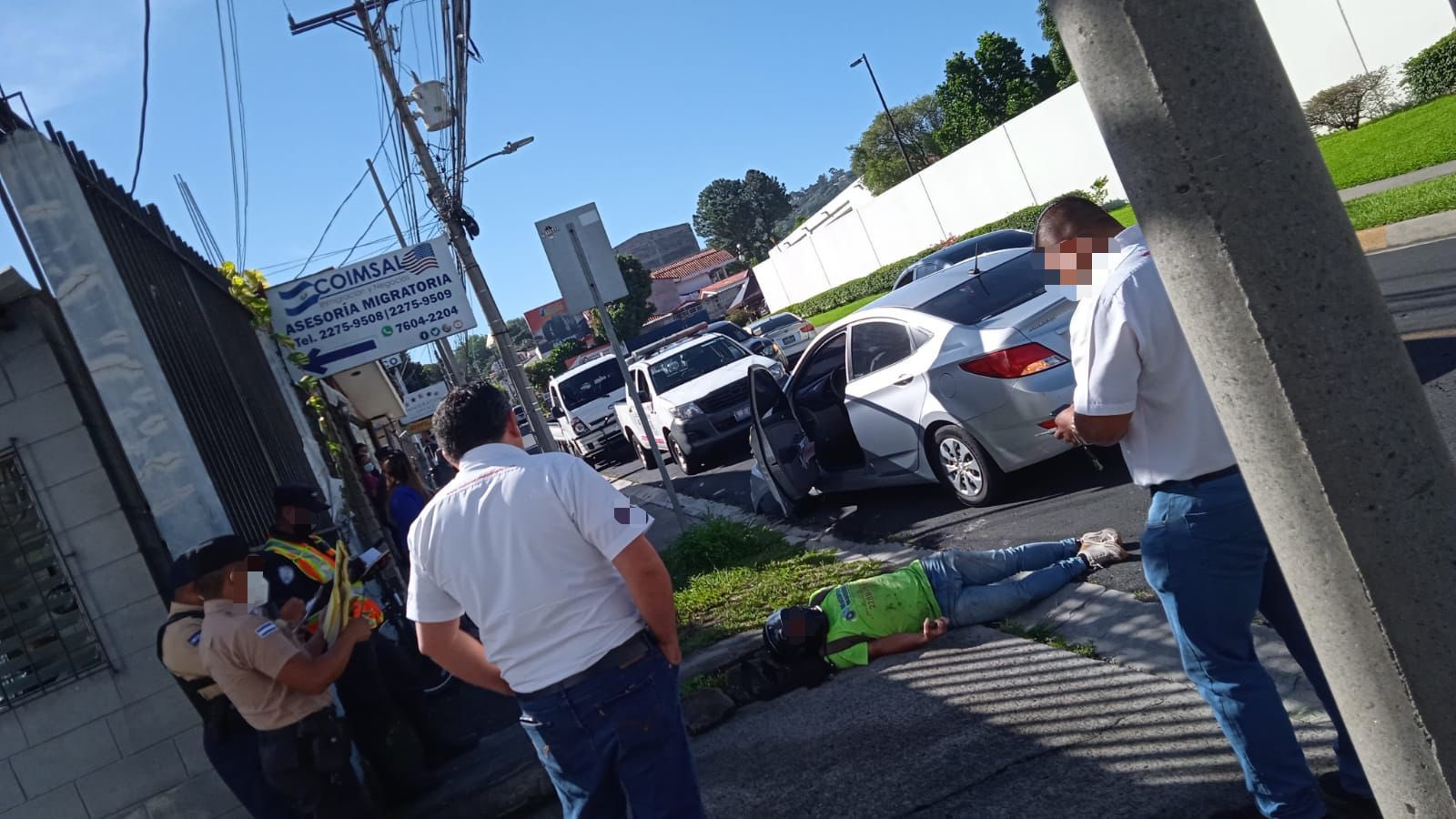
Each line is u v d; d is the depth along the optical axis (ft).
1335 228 5.77
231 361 24.82
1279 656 13.23
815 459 29.07
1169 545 9.36
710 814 13.96
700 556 27.12
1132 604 16.19
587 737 9.34
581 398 70.95
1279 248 5.73
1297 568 6.21
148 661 16.42
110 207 19.40
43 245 16.26
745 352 54.24
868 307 27.35
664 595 9.31
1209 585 9.25
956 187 125.39
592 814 9.65
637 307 230.68
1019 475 25.48
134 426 16.37
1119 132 6.13
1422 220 37.78
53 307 16.53
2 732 16.24
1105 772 11.99
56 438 16.31
